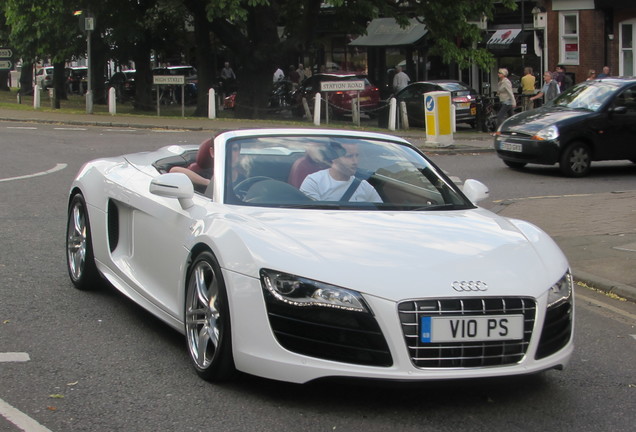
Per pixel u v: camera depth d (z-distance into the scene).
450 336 4.11
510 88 24.16
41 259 7.76
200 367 4.70
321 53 40.97
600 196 12.53
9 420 4.10
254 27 28.52
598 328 6.33
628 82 16.06
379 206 5.23
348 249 4.36
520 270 4.41
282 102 31.67
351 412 4.30
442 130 19.94
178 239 5.12
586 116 15.49
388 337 4.05
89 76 29.03
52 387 4.59
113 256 6.20
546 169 16.61
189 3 28.19
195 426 4.08
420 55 35.66
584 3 30.28
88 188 6.59
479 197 5.72
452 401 4.53
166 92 39.59
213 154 5.62
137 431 4.01
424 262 4.30
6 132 21.75
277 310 4.19
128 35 31.59
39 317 5.96
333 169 5.45
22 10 31.58
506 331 4.20
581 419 4.36
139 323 5.86
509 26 33.78
